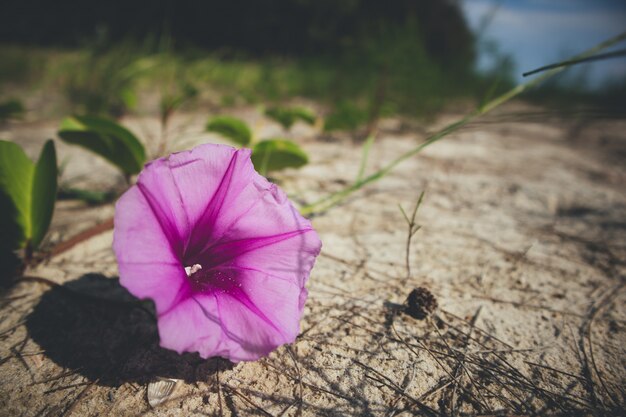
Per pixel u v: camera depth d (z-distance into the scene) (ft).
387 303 0.56
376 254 0.68
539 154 1.49
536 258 0.70
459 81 2.34
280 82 2.72
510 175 1.17
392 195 0.95
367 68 1.91
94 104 1.58
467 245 0.73
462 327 0.52
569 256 0.72
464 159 1.32
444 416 0.40
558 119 2.35
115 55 1.76
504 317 0.55
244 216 0.45
